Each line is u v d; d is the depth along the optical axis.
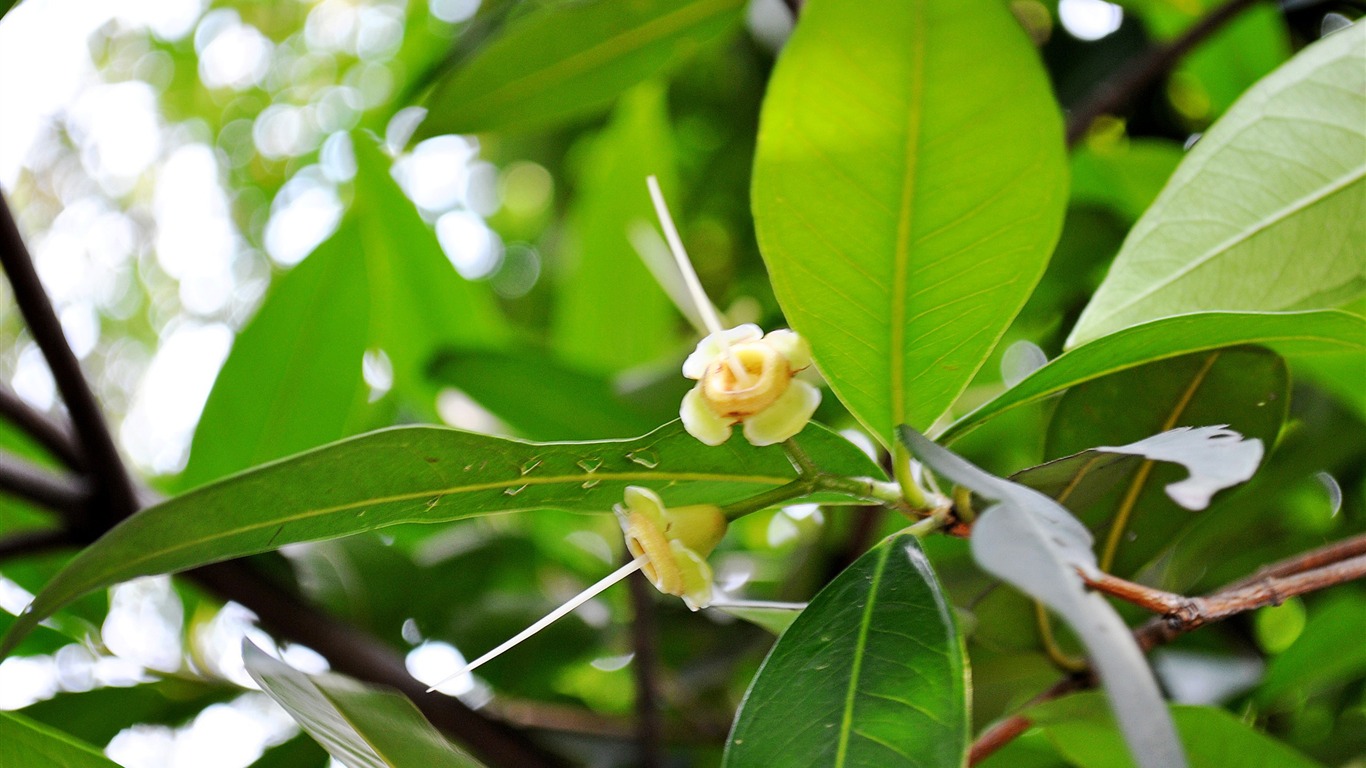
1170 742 0.31
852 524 0.61
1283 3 0.66
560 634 0.66
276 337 0.60
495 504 0.40
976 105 0.37
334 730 0.38
